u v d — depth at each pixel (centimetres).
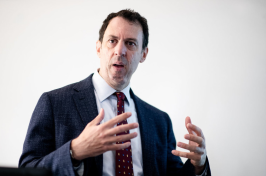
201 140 94
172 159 125
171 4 232
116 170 99
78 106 106
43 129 99
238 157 207
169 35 227
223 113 215
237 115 215
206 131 212
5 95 205
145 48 136
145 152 111
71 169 80
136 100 127
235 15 232
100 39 127
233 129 212
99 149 78
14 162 194
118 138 77
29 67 212
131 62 116
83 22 225
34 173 44
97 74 123
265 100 218
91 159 96
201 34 228
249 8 233
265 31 229
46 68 214
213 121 213
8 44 214
